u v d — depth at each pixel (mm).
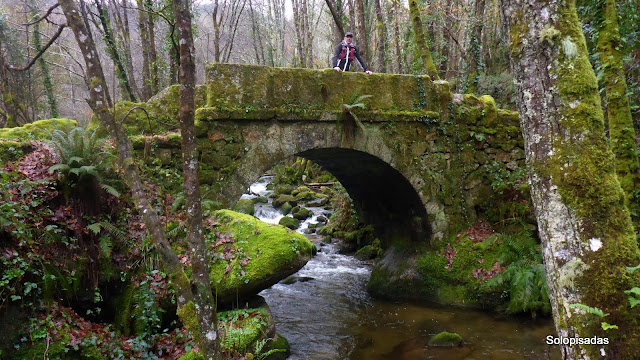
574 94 2215
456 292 6809
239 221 5043
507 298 6301
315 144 6254
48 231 3928
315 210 13695
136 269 4402
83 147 4363
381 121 6738
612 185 2184
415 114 7004
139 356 3863
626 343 2006
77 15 2498
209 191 5496
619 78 4500
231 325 4355
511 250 6754
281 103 6004
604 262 2105
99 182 4250
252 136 5816
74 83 18938
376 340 5551
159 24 14453
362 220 10039
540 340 5305
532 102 2322
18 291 3527
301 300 7141
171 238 4699
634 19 5285
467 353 5035
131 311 4195
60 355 3508
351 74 6539
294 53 22703
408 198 7555
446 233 7477
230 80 5652
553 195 2246
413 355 5059
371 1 17000
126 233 4496
